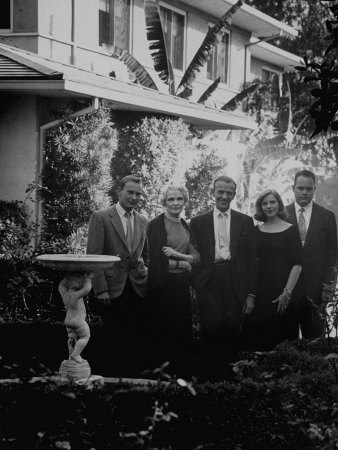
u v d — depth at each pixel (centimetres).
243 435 514
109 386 578
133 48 1880
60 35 1593
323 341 754
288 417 527
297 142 2520
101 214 821
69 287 698
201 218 847
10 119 1317
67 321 695
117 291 815
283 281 852
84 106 1363
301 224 890
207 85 2250
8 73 1239
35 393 535
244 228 843
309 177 888
